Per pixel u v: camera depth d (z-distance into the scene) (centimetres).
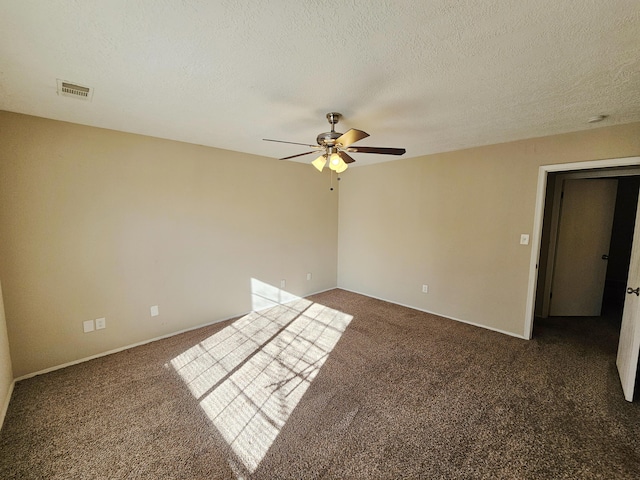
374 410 209
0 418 192
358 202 490
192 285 344
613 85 181
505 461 166
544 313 402
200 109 222
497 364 271
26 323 243
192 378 248
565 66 158
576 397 223
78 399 219
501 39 134
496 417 201
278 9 114
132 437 183
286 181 435
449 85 182
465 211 363
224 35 131
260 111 226
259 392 229
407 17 118
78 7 112
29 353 246
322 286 513
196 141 323
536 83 179
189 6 112
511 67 159
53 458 167
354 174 492
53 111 228
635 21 119
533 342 317
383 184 450
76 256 264
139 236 300
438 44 138
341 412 207
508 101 206
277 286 438
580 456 169
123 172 285
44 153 244
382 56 149
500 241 337
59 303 258
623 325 255
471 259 362
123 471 159
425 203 402
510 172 324
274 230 425
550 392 229
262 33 130
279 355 288
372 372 258
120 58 151
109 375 250
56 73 167
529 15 117
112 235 282
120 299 292
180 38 134
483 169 344
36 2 108
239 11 115
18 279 238
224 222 367
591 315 403
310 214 476
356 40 135
